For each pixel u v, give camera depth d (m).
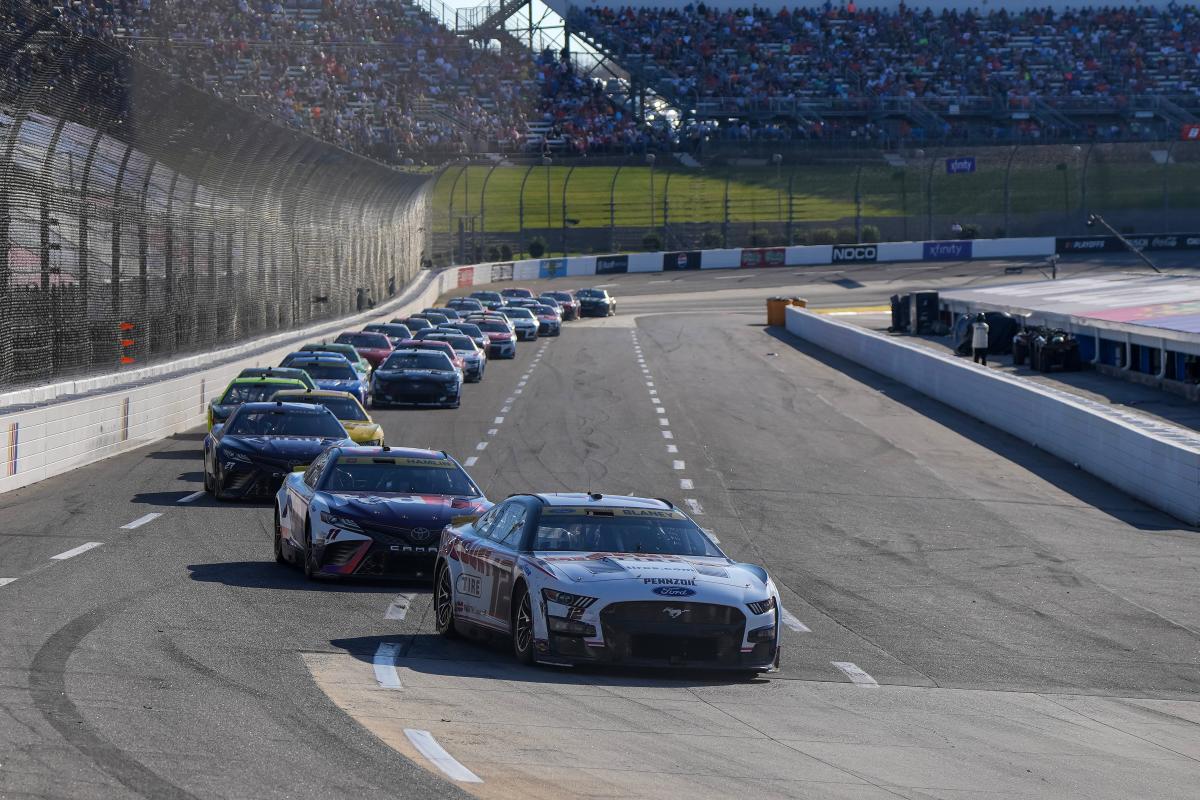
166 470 87.25
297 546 54.12
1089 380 151.62
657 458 102.56
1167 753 33.03
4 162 84.19
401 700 32.94
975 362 169.88
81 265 97.44
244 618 43.91
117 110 100.56
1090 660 46.50
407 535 51.44
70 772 24.47
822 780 27.44
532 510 41.88
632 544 41.03
